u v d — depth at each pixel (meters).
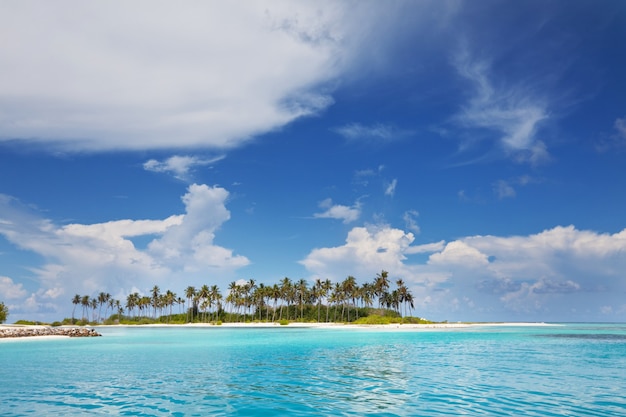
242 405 16.92
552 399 17.70
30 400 18.12
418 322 129.75
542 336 65.94
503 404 16.78
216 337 65.19
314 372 25.81
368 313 151.38
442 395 18.61
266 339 58.88
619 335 69.25
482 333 75.44
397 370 26.62
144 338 63.22
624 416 14.87
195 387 20.94
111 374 25.47
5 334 59.62
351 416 15.05
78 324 166.88
